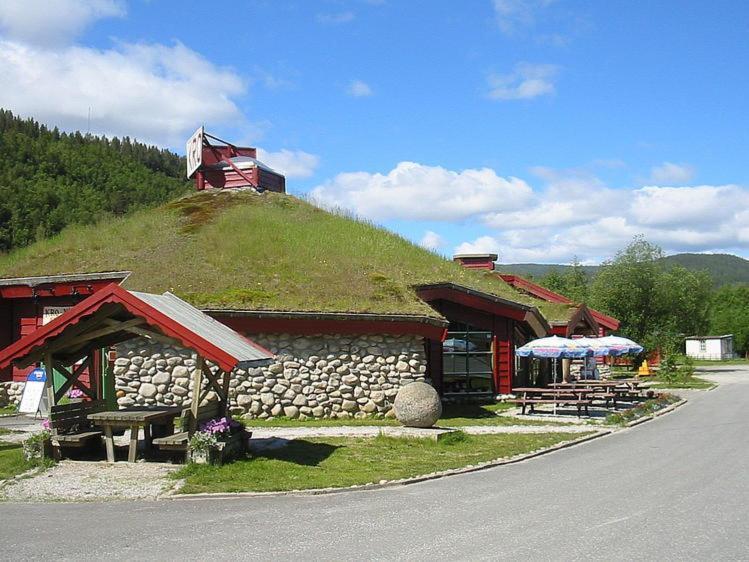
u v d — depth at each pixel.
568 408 21.05
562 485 9.72
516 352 21.67
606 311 46.12
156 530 7.39
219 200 26.80
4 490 9.34
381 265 21.92
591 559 6.30
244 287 18.67
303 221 24.95
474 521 7.73
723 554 6.43
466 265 32.19
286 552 6.58
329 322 17.45
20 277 20.59
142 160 103.50
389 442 13.30
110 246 22.11
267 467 10.67
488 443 13.49
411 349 17.92
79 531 7.34
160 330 11.09
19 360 11.22
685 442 13.91
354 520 7.80
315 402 17.34
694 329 49.59
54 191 73.69
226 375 12.09
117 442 12.73
